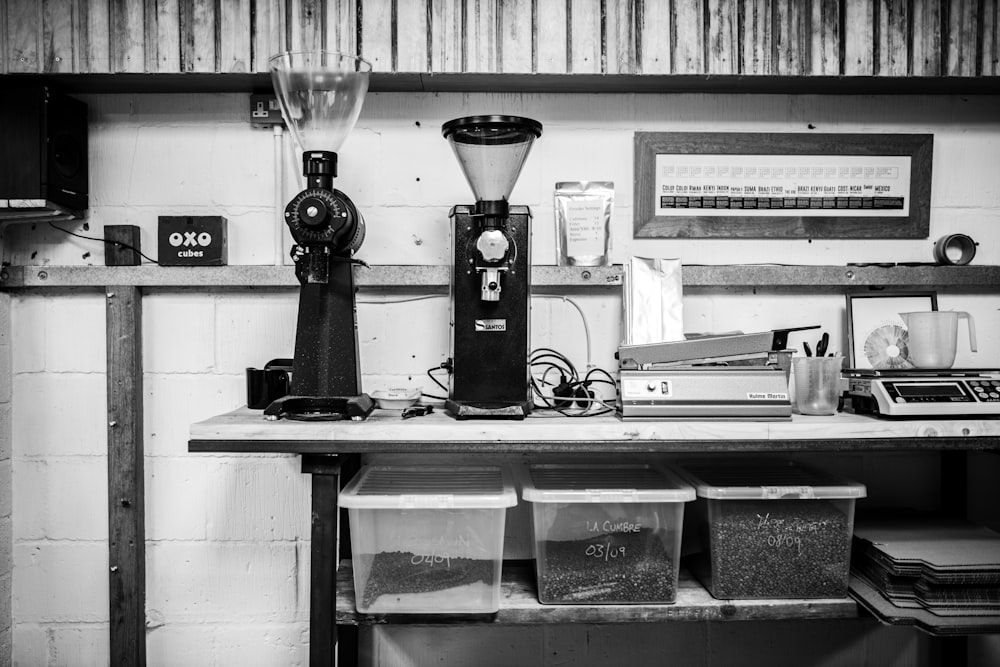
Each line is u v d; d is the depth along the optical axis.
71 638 1.80
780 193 1.80
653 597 1.37
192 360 1.79
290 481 1.79
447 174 1.79
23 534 1.79
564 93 1.80
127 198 1.78
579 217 1.78
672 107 1.80
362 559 1.35
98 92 1.78
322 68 1.45
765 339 1.45
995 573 1.30
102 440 1.79
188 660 1.80
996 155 1.82
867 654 1.81
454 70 1.68
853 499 1.41
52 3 1.67
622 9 1.70
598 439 1.34
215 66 1.67
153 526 1.79
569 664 1.81
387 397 1.50
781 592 1.39
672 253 1.81
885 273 1.75
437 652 1.80
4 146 1.64
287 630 1.80
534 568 1.59
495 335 1.43
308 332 1.41
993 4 1.72
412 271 1.73
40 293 1.79
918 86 1.77
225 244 1.76
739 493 1.38
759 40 1.70
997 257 1.82
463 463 1.68
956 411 1.38
